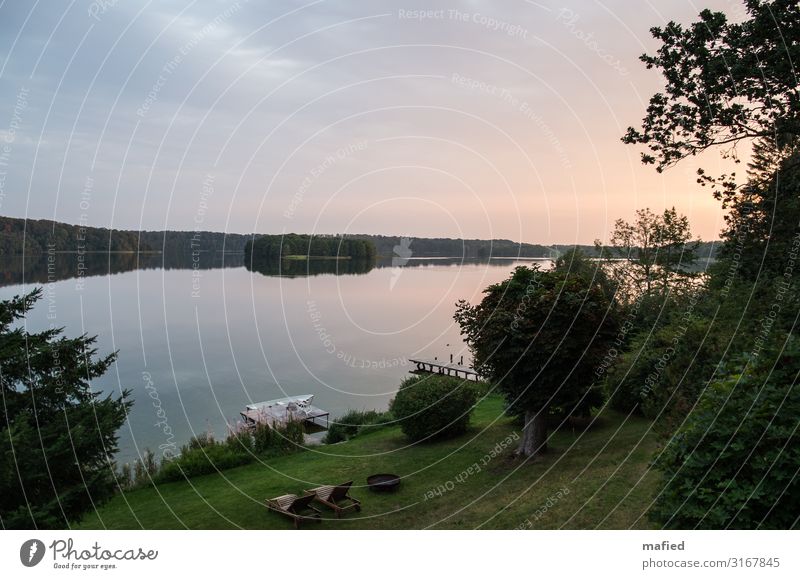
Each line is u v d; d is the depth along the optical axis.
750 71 10.62
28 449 5.70
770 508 5.07
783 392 5.30
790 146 11.59
